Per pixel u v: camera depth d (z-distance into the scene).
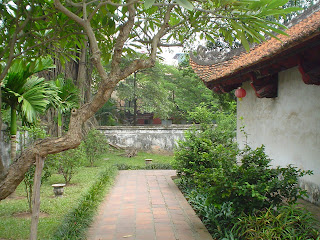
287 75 6.09
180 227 4.77
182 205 6.08
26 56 4.21
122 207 5.90
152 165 11.25
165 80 22.48
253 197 4.13
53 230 4.53
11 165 2.96
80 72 14.11
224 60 7.85
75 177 9.16
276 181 4.11
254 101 7.43
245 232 3.71
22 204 6.13
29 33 3.73
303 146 5.58
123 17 3.96
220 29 3.92
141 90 19.05
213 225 4.74
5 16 3.64
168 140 15.90
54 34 3.91
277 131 6.43
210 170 4.42
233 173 4.32
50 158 6.25
